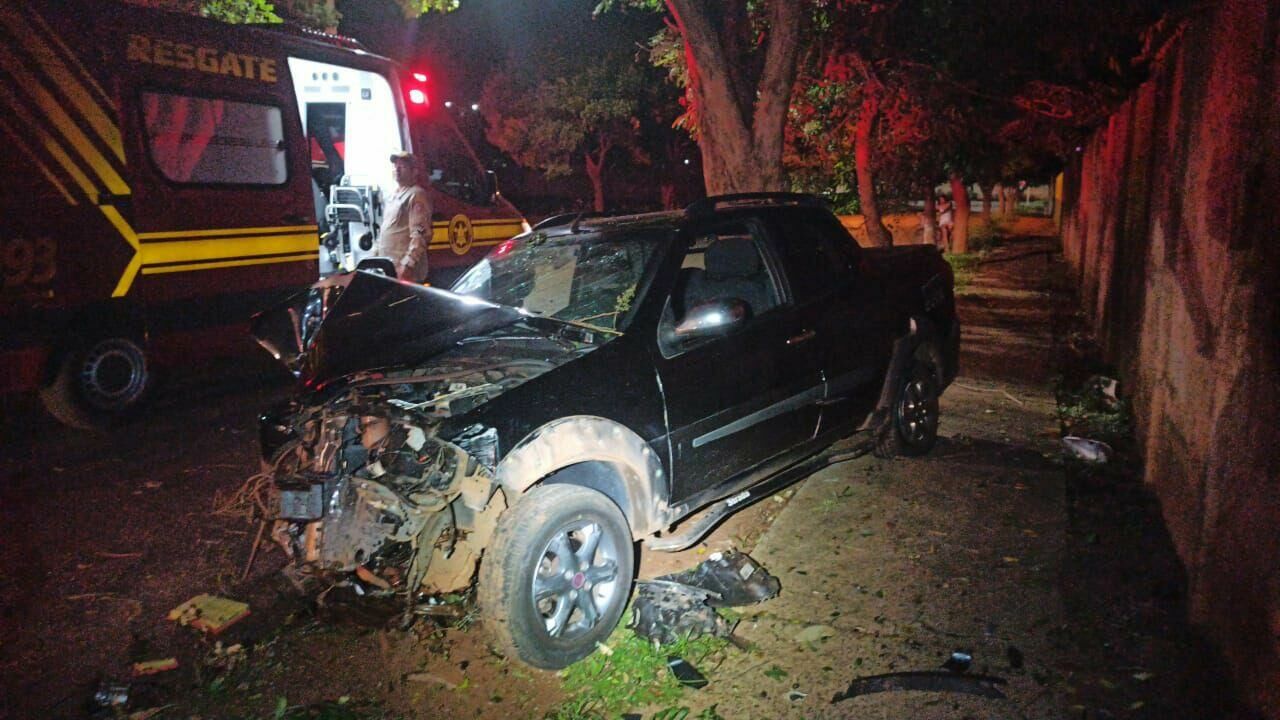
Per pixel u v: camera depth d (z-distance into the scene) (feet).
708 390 13.35
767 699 10.55
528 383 11.57
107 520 16.76
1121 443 19.97
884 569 13.65
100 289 21.61
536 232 16.61
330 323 14.11
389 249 26.76
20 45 19.77
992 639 11.64
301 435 12.18
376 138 31.40
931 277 19.22
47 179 20.36
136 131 22.09
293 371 15.06
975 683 10.68
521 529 10.71
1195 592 11.81
